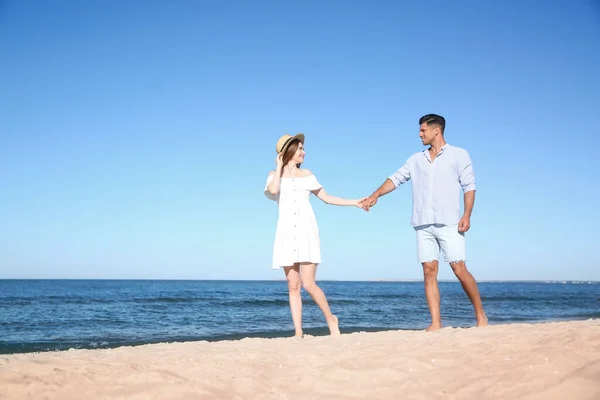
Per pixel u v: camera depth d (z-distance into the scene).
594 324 4.18
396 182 5.40
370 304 25.38
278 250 4.89
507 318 15.88
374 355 3.34
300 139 5.00
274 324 14.03
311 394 2.58
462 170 5.04
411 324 14.15
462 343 3.62
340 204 5.23
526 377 2.62
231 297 30.97
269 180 5.03
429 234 5.14
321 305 4.93
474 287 5.02
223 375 2.89
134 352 3.72
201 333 11.73
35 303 24.70
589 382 2.44
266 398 2.51
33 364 2.96
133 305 23.20
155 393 2.48
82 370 2.86
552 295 42.06
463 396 2.47
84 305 23.31
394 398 2.50
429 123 5.09
